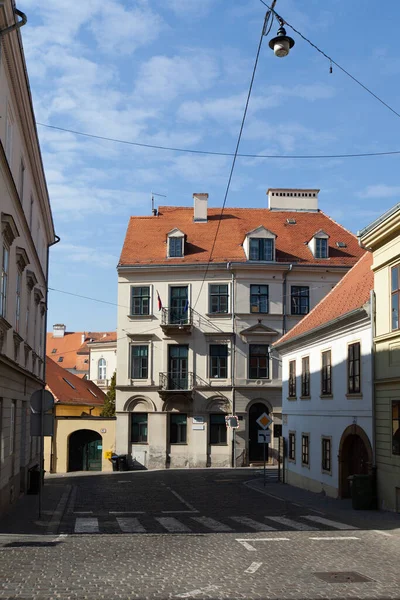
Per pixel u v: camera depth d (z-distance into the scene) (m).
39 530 14.40
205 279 42.59
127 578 9.48
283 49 12.76
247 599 8.29
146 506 20.03
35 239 27.00
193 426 41.53
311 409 26.48
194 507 19.80
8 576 9.58
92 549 11.91
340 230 46.78
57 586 8.95
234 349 41.91
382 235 19.33
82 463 42.00
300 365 28.42
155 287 42.91
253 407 42.06
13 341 19.56
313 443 25.98
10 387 19.12
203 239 44.78
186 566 10.40
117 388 42.16
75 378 56.44
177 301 42.75
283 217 47.66
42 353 31.03
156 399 41.91
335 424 23.47
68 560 10.83
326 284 42.97
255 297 42.47
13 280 19.33
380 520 16.56
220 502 21.38
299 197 48.75
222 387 41.62
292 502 21.47
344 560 11.04
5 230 17.03
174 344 42.31
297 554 11.57
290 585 9.10
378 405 19.61
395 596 8.52
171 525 15.48
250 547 12.26
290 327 42.41
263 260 42.72
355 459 22.25
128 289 43.09
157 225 46.50
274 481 30.66
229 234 45.25
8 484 18.86
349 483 22.69
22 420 23.03
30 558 10.99
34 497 22.41
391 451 18.59
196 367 42.00
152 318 42.56
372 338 20.02
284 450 29.92
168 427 41.75
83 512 18.30
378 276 20.03
